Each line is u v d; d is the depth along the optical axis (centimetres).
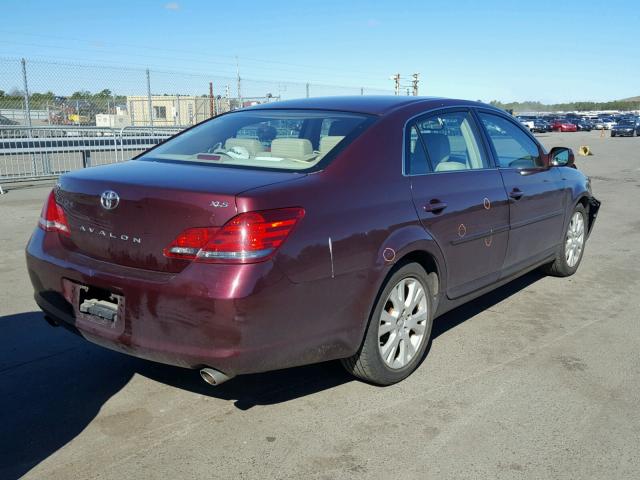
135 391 346
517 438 303
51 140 1227
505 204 436
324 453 288
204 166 330
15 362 381
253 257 269
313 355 301
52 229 334
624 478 272
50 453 284
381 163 342
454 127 418
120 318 292
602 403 342
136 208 289
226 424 312
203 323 268
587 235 625
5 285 536
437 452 290
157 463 278
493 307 509
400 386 358
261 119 395
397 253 331
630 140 3919
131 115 1666
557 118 6544
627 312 501
